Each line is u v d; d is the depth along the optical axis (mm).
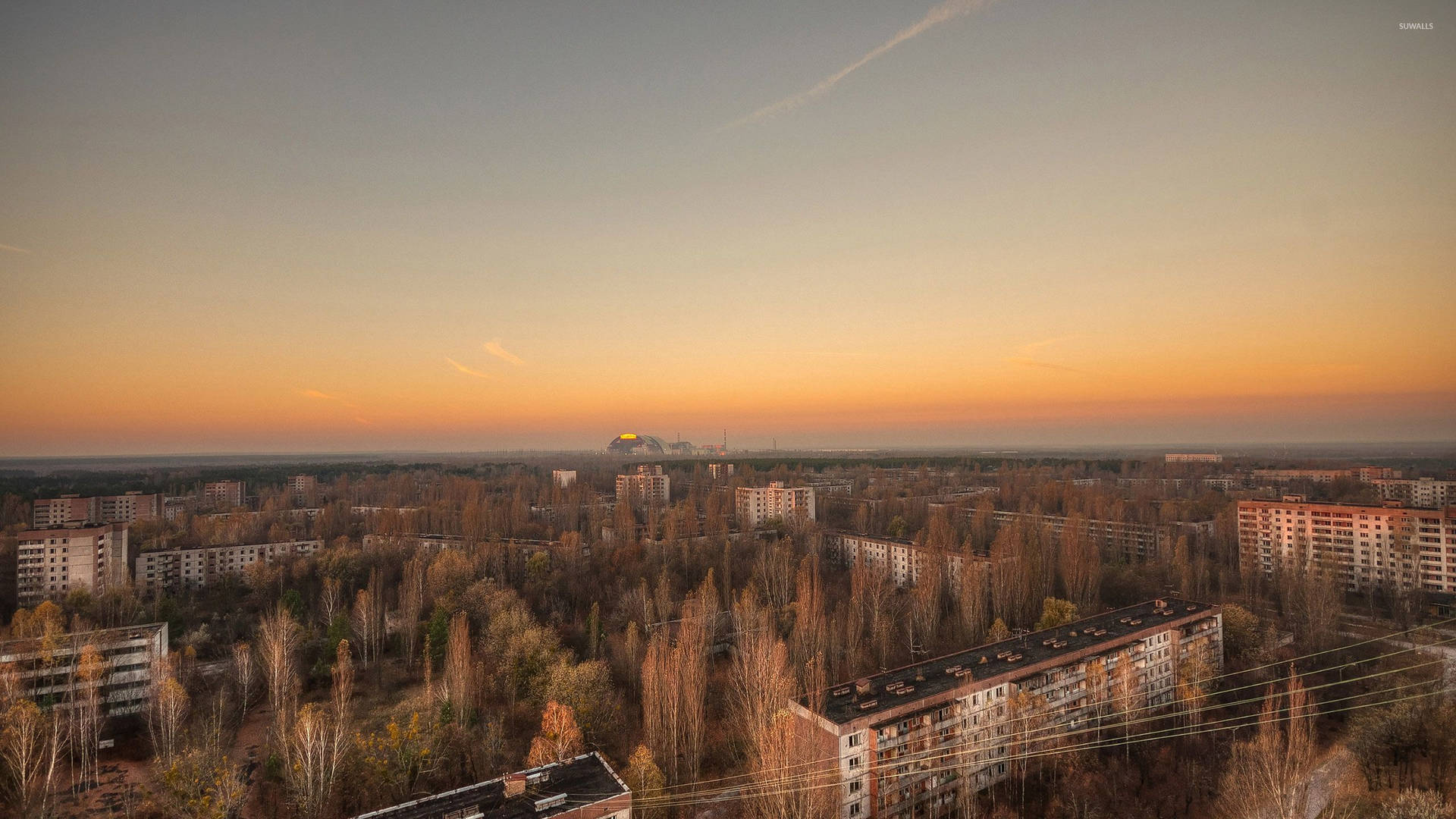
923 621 155250
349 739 100938
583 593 178250
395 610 169125
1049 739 100812
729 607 172500
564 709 96312
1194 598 173625
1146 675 122375
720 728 118750
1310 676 126750
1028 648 119375
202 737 109312
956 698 100562
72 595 159125
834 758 90000
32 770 94938
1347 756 103688
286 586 188375
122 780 100875
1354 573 191125
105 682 116750
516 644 128500
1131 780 98000
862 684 100312
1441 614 165000
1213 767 100188
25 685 109938
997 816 89375
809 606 141875
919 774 94875
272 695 119438
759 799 88500
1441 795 89375
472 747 106562
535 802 77125
